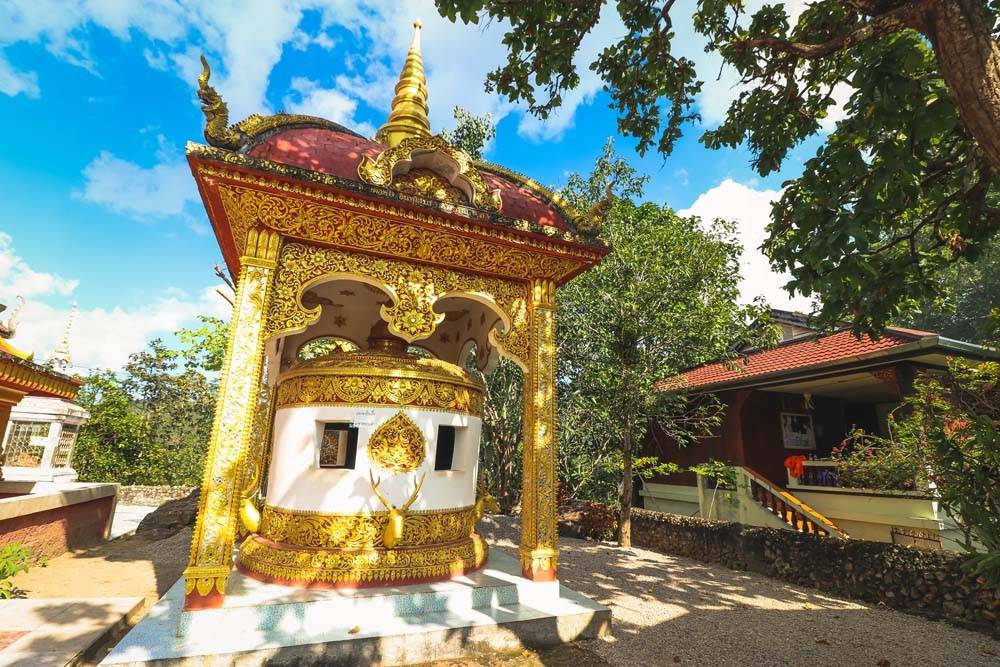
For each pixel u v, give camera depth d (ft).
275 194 15.07
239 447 14.07
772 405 46.62
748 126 20.11
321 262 16.49
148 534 33.22
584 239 18.97
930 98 13.57
